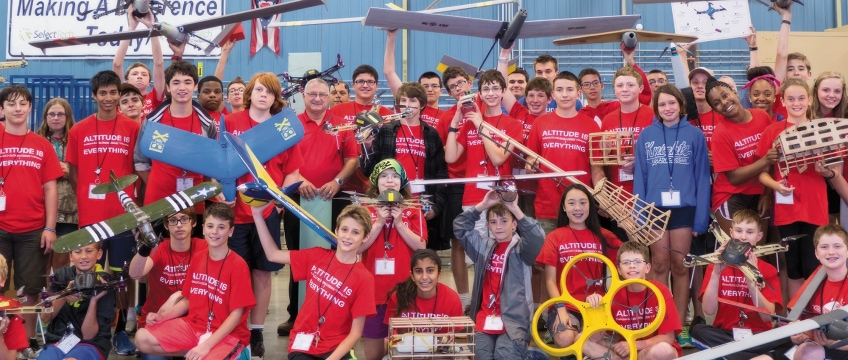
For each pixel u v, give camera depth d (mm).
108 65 10828
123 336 5160
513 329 4551
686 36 7141
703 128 5637
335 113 6203
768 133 5047
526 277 4664
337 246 4516
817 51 9898
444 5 10773
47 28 10789
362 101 6246
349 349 4336
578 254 4664
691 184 5016
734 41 10680
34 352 4844
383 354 4840
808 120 5203
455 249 5820
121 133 5301
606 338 4586
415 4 10773
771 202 5203
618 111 5539
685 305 5113
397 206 4664
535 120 5566
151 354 4547
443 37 10875
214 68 10773
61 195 5555
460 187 5844
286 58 10852
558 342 4504
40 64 10820
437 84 6441
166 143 4707
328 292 4469
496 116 5633
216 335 4453
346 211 4488
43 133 5945
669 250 5043
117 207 5223
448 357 4258
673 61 7402
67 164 5453
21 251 5152
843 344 3900
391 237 4891
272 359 4980
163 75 6402
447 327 4383
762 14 10648
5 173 5105
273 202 4715
